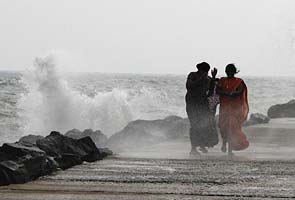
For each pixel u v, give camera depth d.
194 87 30.95
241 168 24.92
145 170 24.34
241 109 29.84
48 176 22.50
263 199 17.95
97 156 27.86
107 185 20.45
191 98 30.89
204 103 30.83
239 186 20.33
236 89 29.88
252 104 97.12
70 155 25.67
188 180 21.62
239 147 29.56
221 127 30.22
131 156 29.77
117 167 25.25
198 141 30.53
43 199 17.73
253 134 42.09
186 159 28.28
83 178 22.05
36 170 21.91
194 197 18.20
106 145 36.72
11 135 53.12
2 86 143.50
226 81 30.20
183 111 75.12
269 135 41.31
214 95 30.94
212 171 24.03
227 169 24.62
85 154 27.25
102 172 23.69
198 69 31.44
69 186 20.22
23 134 54.38
